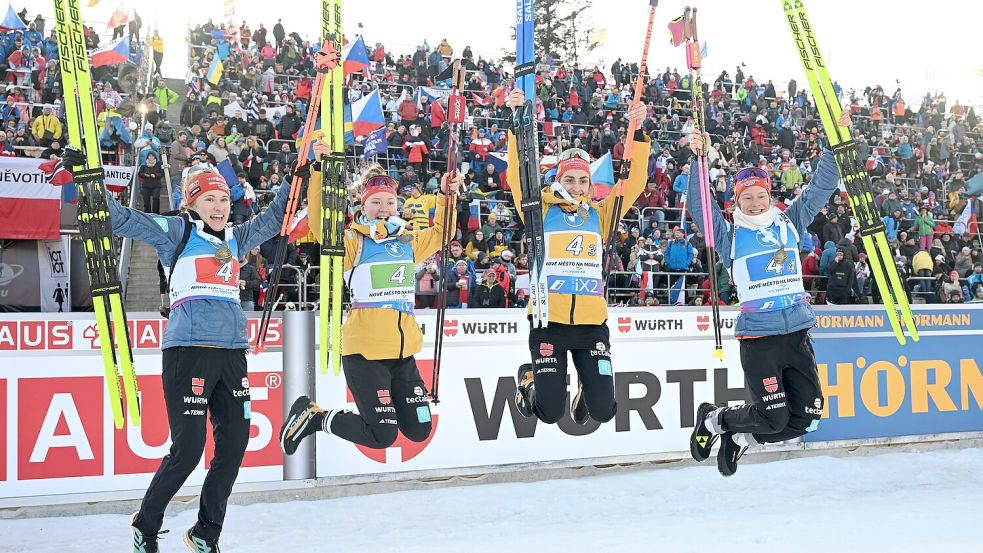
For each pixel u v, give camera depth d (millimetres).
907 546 4500
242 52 14367
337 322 4598
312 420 4938
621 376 6926
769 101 17359
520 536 4977
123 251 9477
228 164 10070
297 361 6094
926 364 7898
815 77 5090
